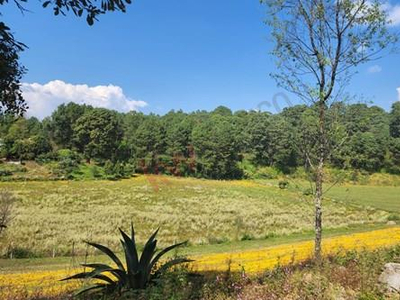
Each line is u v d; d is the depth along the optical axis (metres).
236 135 101.25
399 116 106.25
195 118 139.62
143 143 97.94
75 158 92.31
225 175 94.88
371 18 9.87
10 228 27.17
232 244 23.70
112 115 101.75
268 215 42.06
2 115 4.40
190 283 6.38
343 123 10.47
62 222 32.53
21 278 11.68
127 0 3.88
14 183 66.38
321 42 10.50
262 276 7.52
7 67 3.89
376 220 38.62
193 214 40.94
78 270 13.93
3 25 3.71
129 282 6.84
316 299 5.66
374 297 5.59
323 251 13.62
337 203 53.47
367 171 80.12
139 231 30.33
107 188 66.56
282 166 89.81
